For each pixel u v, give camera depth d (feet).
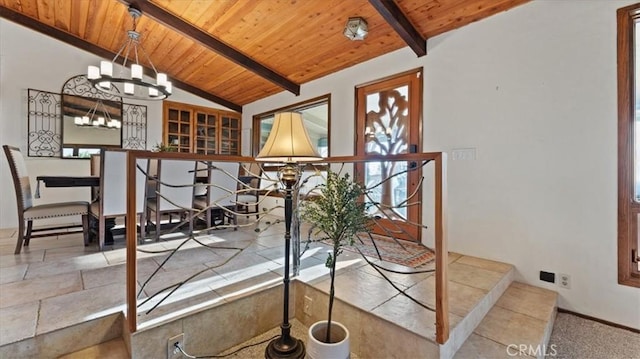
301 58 13.04
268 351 5.68
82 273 7.30
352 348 6.09
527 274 8.18
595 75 7.13
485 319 6.32
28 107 13.58
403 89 11.17
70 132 14.57
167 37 13.15
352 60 12.50
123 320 5.42
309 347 5.07
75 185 9.53
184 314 5.49
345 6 9.49
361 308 5.93
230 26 11.51
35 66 13.74
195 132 18.48
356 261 8.76
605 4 7.00
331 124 13.79
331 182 5.35
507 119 8.53
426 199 10.44
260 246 10.27
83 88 14.87
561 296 7.61
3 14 12.62
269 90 17.19
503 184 8.61
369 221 6.17
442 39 10.01
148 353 5.06
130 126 16.22
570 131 7.48
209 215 12.26
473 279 7.38
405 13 9.22
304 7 9.90
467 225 9.34
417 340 5.06
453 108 9.71
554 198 7.73
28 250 9.30
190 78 16.89
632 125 6.75
